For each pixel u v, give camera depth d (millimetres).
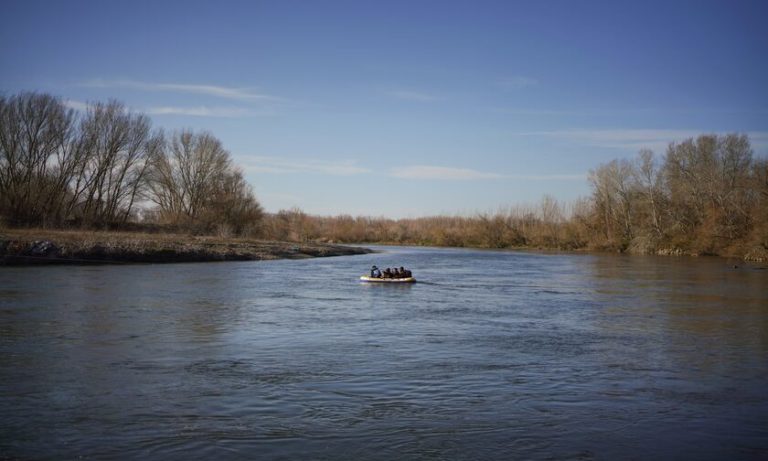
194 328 20359
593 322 23141
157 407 11742
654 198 95188
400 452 9711
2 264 44312
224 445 9867
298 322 22047
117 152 71875
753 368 15695
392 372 14766
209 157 82812
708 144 89000
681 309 27125
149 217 80938
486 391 13227
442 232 127188
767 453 9891
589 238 105438
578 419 11430
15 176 65312
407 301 28969
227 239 73000
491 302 29000
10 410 11430
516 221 123750
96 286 31938
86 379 13672
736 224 82500
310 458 9406
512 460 9469
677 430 10914
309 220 135375
